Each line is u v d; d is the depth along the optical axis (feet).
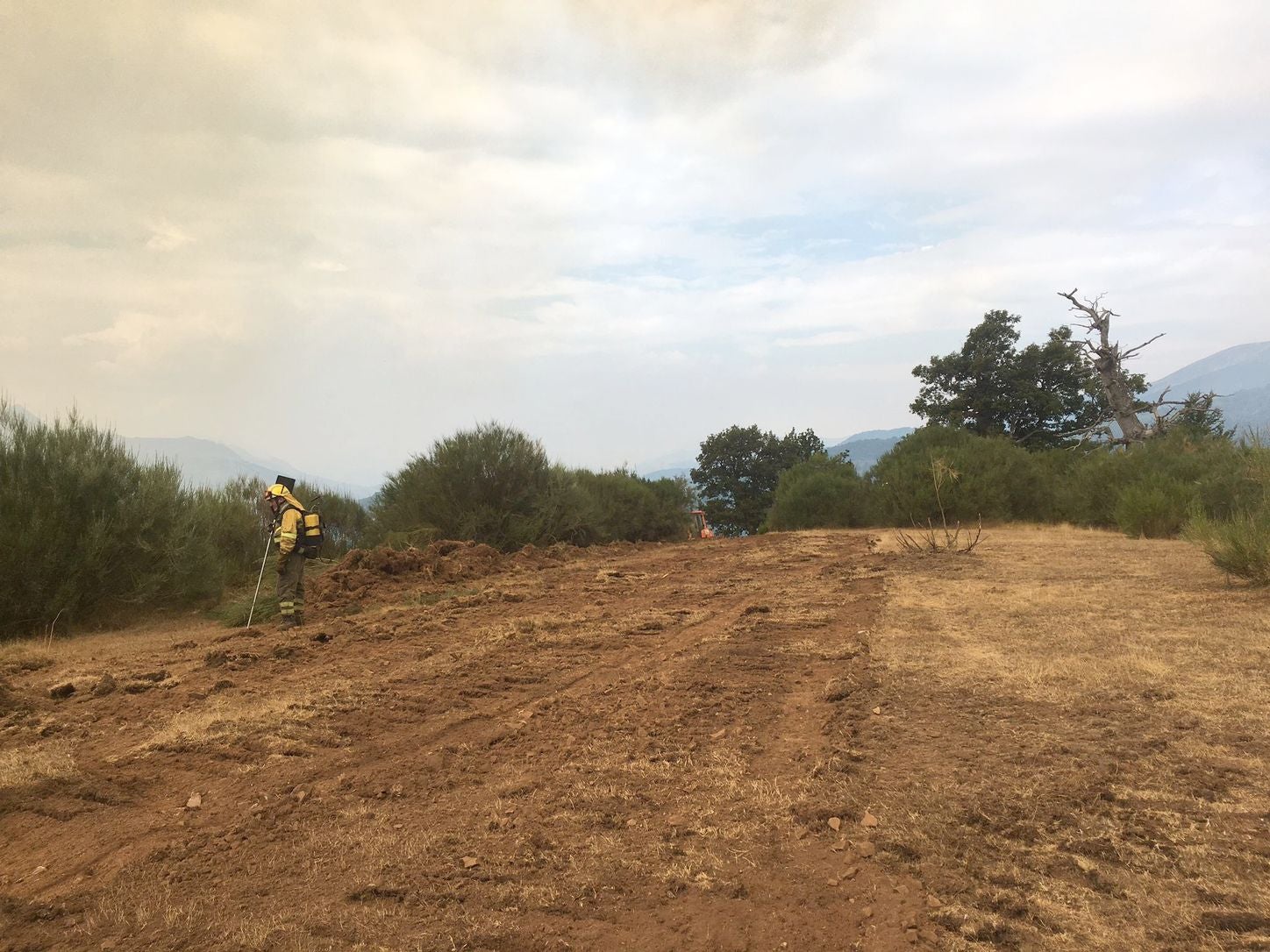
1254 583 32.45
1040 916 10.18
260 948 9.87
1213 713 17.46
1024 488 87.45
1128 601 31.04
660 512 101.71
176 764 16.62
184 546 38.40
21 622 33.65
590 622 31.73
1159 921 9.95
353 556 44.34
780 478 113.60
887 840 12.33
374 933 10.16
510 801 14.40
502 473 65.00
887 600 34.22
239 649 27.99
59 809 14.39
